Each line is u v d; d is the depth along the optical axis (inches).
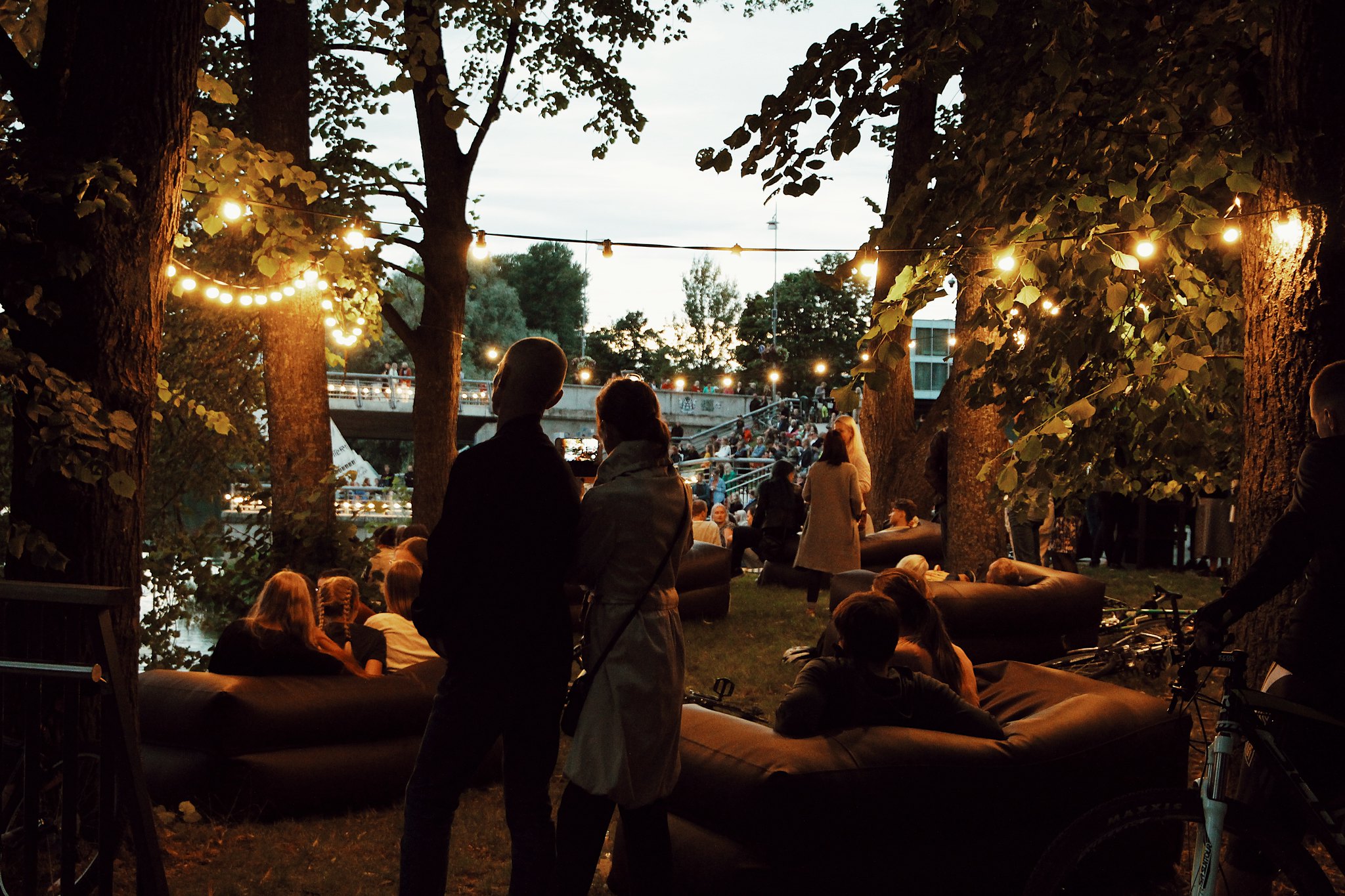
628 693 119.3
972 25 203.6
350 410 1809.8
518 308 3250.5
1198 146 199.0
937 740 139.0
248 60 483.8
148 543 442.9
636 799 118.6
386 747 198.2
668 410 2095.2
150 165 161.3
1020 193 211.9
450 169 489.7
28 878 119.0
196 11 165.2
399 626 220.8
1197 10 211.0
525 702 119.3
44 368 146.6
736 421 1786.4
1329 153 167.3
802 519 510.6
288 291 345.7
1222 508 299.1
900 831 133.1
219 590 418.6
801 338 2178.9
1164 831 128.5
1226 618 114.0
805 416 1561.3
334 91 567.8
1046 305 219.9
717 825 135.0
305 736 188.7
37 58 218.4
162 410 332.2
